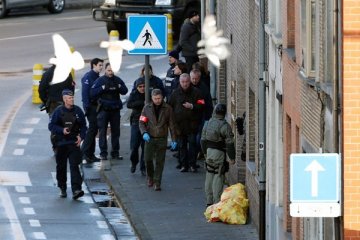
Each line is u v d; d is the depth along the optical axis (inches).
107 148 2314.2
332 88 1200.2
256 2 1753.2
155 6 3380.9
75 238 1748.3
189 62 2618.1
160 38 1875.0
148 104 2020.2
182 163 2156.7
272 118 1640.0
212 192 1882.4
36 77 2731.3
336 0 1173.1
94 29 3740.2
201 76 2266.2
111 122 2245.3
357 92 1172.5
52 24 3860.7
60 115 1973.4
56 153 1982.0
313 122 1317.7
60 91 2269.9
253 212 1785.2
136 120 2140.7
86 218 1870.1
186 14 3405.5
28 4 4037.9
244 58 1892.2
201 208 1908.2
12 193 2010.3
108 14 3425.2
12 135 2429.9
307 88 1350.9
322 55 1263.5
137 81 2134.6
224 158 1862.7
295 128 1453.0
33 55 3319.4
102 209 1935.3
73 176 1980.8
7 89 2891.2
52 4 4109.3
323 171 1093.8
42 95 2283.5
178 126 2123.5
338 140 1185.4
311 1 1318.9
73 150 1977.1
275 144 1633.9
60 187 1993.1
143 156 2128.4
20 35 3619.6
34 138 2409.0
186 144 2146.9
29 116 2605.8
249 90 1838.1
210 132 1856.5
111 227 1820.9
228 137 1845.5
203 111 2124.8
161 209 1900.8
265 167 1664.6
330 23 1223.5
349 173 1179.9
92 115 2244.1
